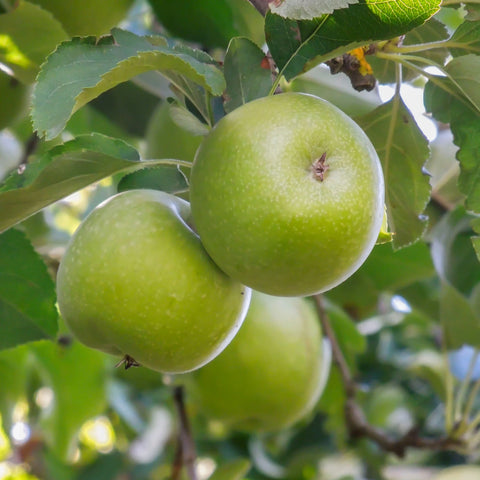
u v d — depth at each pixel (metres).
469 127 0.62
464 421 0.85
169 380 0.88
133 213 0.57
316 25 0.57
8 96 0.70
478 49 0.61
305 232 0.53
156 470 1.15
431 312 0.87
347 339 0.88
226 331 0.58
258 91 0.59
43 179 0.56
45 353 0.87
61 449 0.92
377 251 0.81
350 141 0.54
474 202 0.63
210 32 0.71
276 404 0.76
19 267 0.68
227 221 0.54
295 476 1.05
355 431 0.86
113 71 0.54
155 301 0.57
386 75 0.67
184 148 0.73
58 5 0.68
